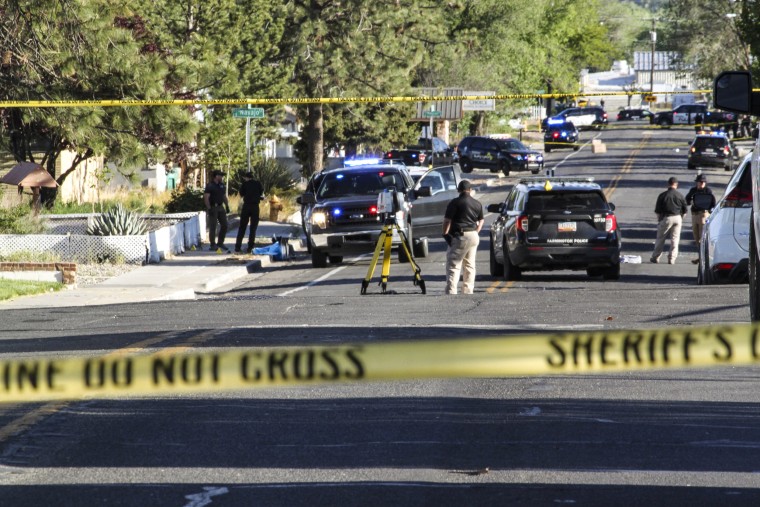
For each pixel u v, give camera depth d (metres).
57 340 53.78
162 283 92.62
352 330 53.16
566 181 89.94
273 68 179.88
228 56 160.00
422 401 37.16
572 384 40.06
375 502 25.75
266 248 118.44
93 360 22.45
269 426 33.56
